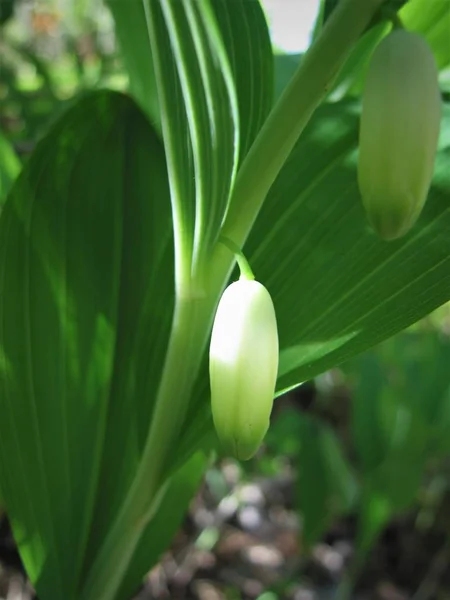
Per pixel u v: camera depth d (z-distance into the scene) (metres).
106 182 0.08
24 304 0.07
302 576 0.16
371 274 0.06
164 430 0.06
